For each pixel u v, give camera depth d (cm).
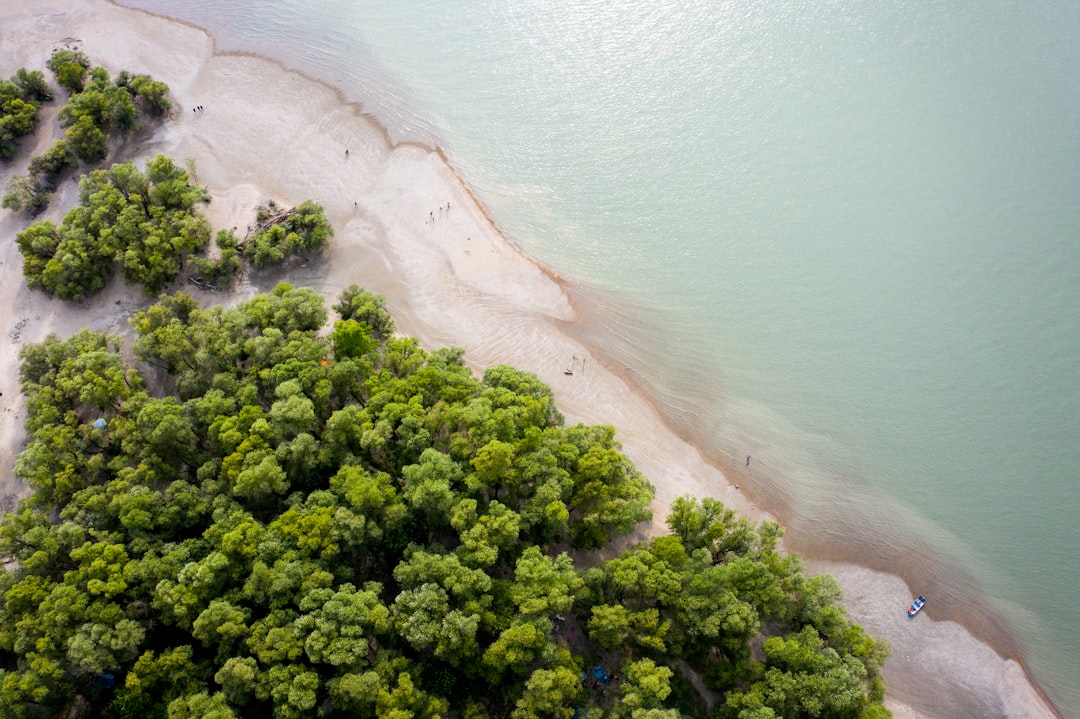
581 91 12131
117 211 9688
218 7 13825
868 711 6106
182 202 9925
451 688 6462
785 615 6881
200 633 6131
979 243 10175
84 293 9550
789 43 12488
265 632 6181
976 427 8894
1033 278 9838
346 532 6631
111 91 11212
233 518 6850
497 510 6819
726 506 8444
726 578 6644
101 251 9269
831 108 11650
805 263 10212
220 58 12900
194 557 6769
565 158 11362
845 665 6425
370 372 8081
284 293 8850
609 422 8981
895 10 12750
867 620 7869
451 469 7050
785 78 12038
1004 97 11544
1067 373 9125
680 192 10950
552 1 13412
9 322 9488
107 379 7969
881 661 6619
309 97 12219
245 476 6862
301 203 10562
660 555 6831
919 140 11200
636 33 12825
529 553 6688
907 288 9900
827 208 10650
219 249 10125
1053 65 11838
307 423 7438
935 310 9706
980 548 8244
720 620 6450
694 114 11769
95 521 6919
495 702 6750
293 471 7319
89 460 7425
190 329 8431
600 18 13075
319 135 11669
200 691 6166
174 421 7331
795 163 11119
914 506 8519
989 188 10631
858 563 8188
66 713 6412
